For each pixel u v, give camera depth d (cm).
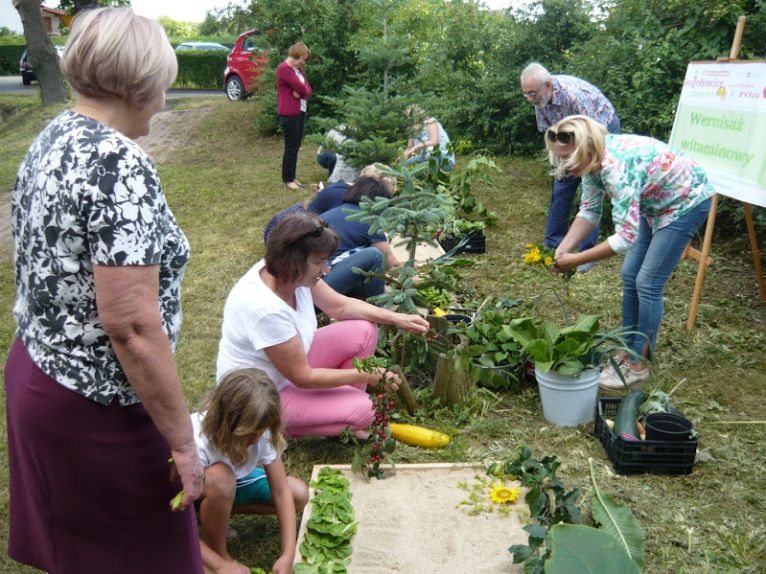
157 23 174
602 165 355
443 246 625
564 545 201
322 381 305
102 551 187
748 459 334
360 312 350
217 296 551
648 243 395
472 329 399
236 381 241
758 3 604
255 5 1227
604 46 724
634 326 409
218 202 830
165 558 193
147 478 184
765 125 414
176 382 171
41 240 164
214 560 256
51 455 175
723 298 521
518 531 283
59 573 189
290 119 849
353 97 741
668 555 273
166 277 181
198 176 958
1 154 1225
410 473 322
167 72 173
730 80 442
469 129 1073
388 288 447
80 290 165
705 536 283
